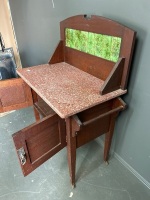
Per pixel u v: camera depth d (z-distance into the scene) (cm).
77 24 118
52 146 114
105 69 109
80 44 122
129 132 124
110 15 104
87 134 110
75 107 86
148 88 98
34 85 108
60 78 117
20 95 158
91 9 116
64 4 139
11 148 160
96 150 158
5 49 200
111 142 145
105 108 107
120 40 94
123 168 140
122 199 120
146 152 116
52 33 169
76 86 106
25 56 254
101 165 144
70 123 94
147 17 85
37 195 122
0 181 132
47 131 104
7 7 231
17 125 190
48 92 100
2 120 197
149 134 109
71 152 108
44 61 207
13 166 143
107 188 126
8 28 244
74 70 130
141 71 98
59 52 141
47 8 160
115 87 102
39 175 136
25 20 209
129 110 116
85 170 139
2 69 197
